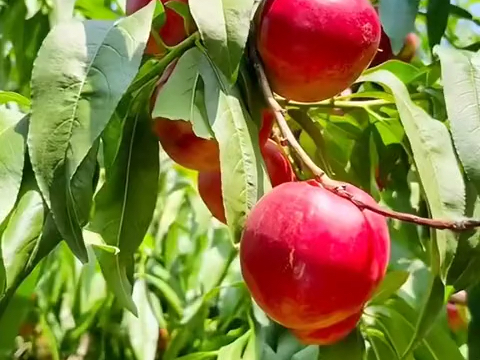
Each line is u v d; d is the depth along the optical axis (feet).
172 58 1.96
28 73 3.11
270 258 1.79
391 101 2.25
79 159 1.76
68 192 1.77
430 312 2.03
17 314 2.33
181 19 2.06
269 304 1.82
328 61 1.90
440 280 2.01
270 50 1.91
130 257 2.08
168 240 3.53
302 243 1.78
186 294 3.47
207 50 1.81
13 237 1.95
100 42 1.83
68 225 1.78
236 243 1.81
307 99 1.98
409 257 2.61
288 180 2.04
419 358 2.44
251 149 1.84
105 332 3.40
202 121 1.87
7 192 1.86
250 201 1.82
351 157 2.45
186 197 3.56
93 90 1.80
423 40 3.01
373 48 1.94
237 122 1.84
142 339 3.21
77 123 1.78
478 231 1.98
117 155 2.06
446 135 2.00
